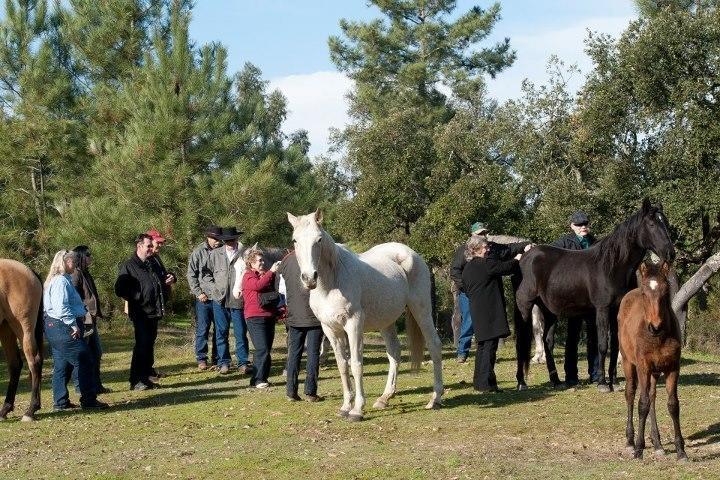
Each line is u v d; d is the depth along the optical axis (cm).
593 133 2209
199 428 906
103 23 1931
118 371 1470
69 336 1038
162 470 730
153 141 1636
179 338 2003
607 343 1030
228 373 1338
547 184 2334
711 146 2030
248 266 1174
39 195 2155
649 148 2208
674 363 711
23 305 991
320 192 1938
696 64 2062
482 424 870
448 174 2508
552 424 863
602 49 2178
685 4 2772
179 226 1630
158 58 1705
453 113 4178
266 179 1645
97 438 875
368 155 2769
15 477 724
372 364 1408
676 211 2027
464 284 1070
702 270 2034
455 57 4297
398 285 970
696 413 896
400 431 853
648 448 759
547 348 1115
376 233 2566
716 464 687
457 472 686
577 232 1201
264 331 1170
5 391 1277
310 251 858
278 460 746
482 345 1059
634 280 1027
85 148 2041
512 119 2517
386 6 4262
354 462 733
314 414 950
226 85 1786
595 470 681
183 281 1683
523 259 1115
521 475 673
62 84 2067
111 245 1638
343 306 902
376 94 4209
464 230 2184
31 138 2053
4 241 2108
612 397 1004
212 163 1741
